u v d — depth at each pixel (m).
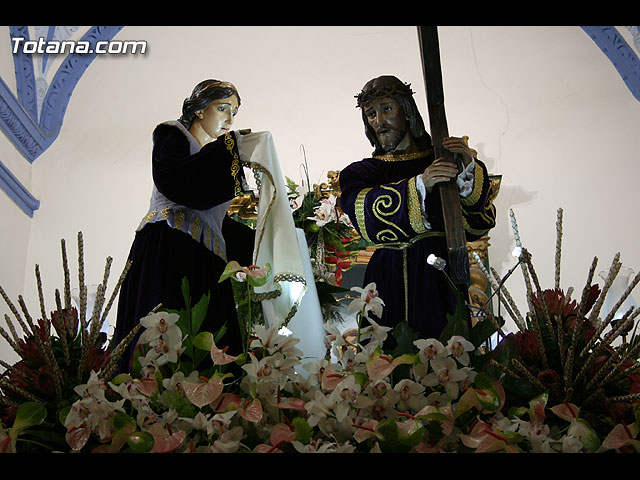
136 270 3.27
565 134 5.92
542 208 5.61
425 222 3.61
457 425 2.62
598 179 5.70
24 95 6.30
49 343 2.66
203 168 3.31
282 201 3.36
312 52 6.58
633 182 5.67
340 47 6.59
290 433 2.51
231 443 2.47
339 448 2.46
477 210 3.64
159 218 3.33
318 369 2.76
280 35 6.68
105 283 2.72
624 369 2.73
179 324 2.76
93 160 6.24
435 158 3.64
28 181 6.13
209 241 3.38
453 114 6.10
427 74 3.61
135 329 2.69
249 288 3.01
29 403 2.46
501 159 5.85
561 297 2.95
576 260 5.42
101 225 5.96
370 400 2.59
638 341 2.86
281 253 3.24
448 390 2.64
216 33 6.73
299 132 6.19
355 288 2.88
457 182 3.61
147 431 2.46
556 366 2.79
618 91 6.10
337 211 4.20
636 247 5.43
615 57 6.25
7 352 5.42
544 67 6.27
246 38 6.70
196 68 6.61
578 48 6.33
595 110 6.02
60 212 6.02
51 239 5.93
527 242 5.48
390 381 2.77
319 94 6.37
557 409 2.57
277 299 3.25
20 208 5.89
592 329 2.86
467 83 6.25
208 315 3.21
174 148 3.47
